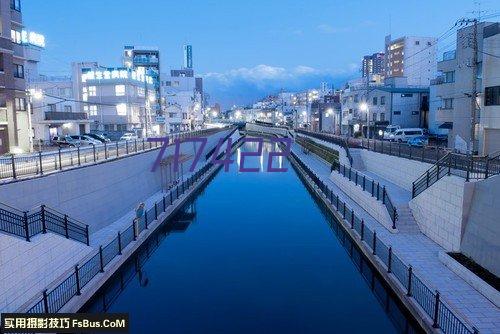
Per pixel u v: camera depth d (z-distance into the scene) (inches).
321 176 1577.3
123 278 713.6
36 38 1924.2
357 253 813.9
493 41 1094.4
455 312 454.9
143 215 901.8
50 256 555.2
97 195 882.8
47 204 701.9
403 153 1202.0
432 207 753.0
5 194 605.0
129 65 3235.7
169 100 3676.2
